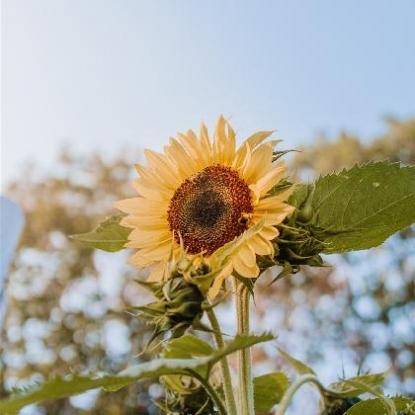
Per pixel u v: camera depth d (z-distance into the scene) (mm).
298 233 560
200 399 611
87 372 450
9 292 6867
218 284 540
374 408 603
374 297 6438
